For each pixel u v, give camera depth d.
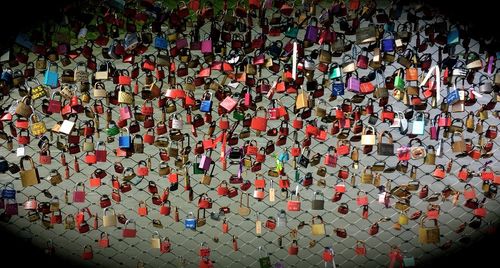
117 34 4.03
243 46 4.05
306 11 3.87
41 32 3.93
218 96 4.07
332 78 3.95
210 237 4.30
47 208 3.83
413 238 4.19
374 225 3.89
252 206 4.73
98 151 3.98
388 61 3.96
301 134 5.84
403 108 5.78
